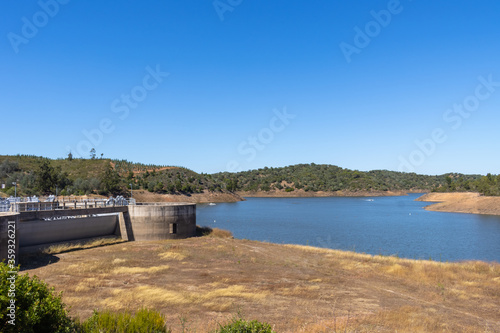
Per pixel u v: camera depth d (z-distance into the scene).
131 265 32.19
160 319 13.81
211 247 43.41
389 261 36.88
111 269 30.05
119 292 22.36
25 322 9.78
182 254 38.09
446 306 22.17
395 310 20.67
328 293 24.17
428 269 32.22
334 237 67.31
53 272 28.17
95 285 24.20
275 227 83.88
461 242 60.84
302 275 29.83
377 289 25.86
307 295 23.31
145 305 19.83
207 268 31.83
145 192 165.38
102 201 52.88
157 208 49.50
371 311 20.34
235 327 11.76
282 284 26.25
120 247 42.47
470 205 129.25
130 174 177.50
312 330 16.38
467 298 23.94
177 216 51.06
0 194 86.75
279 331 16.44
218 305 20.19
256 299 21.91
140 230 48.75
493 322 19.33
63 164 179.38
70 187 130.25
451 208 133.50
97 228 47.00
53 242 40.59
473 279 29.31
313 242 61.50
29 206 43.62
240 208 154.25
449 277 29.61
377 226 85.69
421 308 21.39
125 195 148.00
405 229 79.44
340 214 122.12
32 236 37.94
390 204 187.38
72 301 19.67
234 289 23.97
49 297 11.01
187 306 20.09
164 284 25.39
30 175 125.38
